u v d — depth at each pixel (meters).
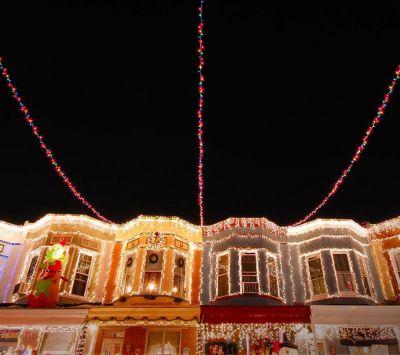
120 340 15.87
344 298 16.48
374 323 14.16
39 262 17.69
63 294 16.89
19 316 14.90
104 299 17.70
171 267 17.70
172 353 15.33
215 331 16.00
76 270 17.94
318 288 17.48
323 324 14.20
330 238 18.23
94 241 19.02
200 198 19.09
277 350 15.02
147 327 15.86
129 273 17.98
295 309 14.40
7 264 18.80
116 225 19.88
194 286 18.25
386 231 18.62
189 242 19.08
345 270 17.48
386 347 15.05
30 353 15.69
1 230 19.39
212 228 19.80
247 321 14.27
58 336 16.22
